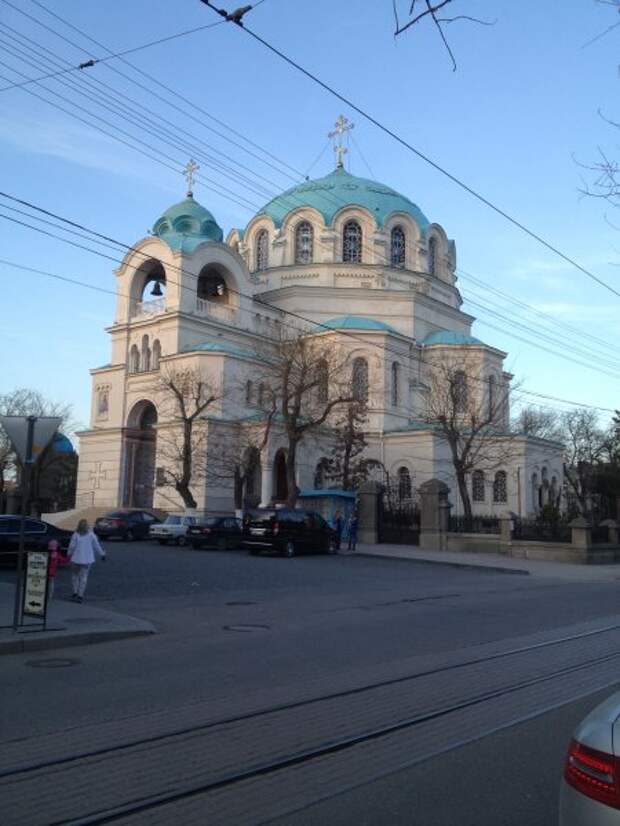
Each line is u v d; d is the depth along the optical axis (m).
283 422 47.62
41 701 8.26
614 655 11.28
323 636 12.90
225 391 48.91
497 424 55.12
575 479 71.19
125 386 55.00
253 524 32.59
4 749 6.53
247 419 48.69
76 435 56.62
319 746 6.67
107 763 6.20
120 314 56.62
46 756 6.35
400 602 18.22
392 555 34.06
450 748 6.64
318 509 42.34
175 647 11.84
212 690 8.78
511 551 36.47
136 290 56.50
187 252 52.97
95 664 10.46
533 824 5.04
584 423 73.25
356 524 39.22
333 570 26.98
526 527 37.12
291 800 5.46
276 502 46.75
